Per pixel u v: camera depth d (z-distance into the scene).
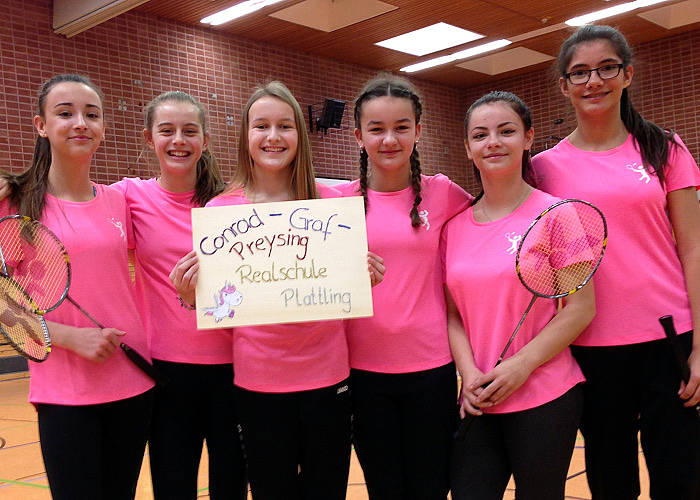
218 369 2.51
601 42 2.32
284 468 2.23
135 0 7.82
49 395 2.16
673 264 2.35
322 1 10.34
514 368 2.11
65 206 2.27
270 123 2.31
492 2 9.84
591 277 2.14
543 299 2.21
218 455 2.49
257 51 11.09
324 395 2.23
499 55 12.85
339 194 2.52
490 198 2.36
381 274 2.19
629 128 2.41
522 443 2.14
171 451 2.46
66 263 2.09
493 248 2.27
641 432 2.33
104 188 2.44
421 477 2.31
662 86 11.97
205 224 2.19
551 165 2.48
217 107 10.53
